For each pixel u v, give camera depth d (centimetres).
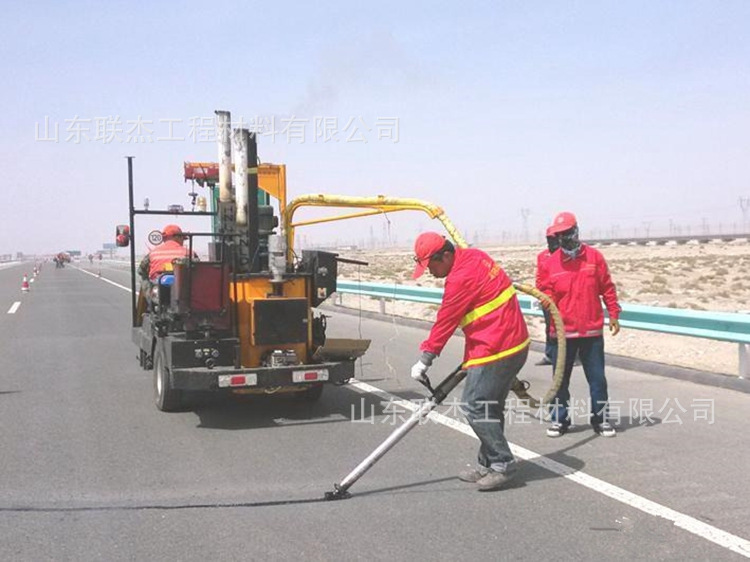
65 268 7825
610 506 503
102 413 808
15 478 574
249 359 763
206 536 455
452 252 540
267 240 865
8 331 1631
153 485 555
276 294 773
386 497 526
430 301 1638
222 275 740
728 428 712
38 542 446
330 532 461
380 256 8825
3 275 5444
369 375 1032
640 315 1069
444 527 468
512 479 557
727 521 474
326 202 888
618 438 682
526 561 417
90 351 1305
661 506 502
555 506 504
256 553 429
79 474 584
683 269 4234
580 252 675
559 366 568
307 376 744
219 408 829
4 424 757
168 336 778
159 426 746
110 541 448
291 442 682
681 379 959
